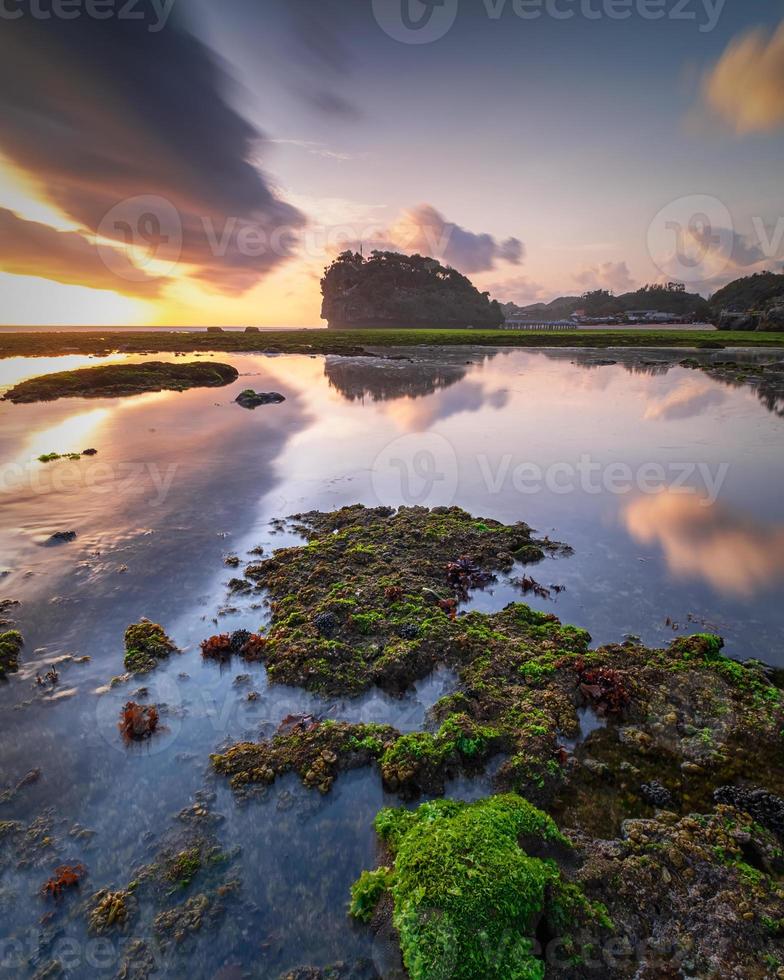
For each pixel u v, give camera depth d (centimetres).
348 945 487
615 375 4966
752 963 468
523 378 4775
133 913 514
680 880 540
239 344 8950
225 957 480
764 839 588
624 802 650
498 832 546
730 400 3572
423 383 4438
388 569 1191
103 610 1038
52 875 548
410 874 502
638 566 1241
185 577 1170
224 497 1650
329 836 595
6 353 7075
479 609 1067
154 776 668
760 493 1716
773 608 1073
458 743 698
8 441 2333
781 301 12088
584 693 814
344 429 2605
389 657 875
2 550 1284
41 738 727
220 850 576
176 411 3070
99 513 1512
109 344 8775
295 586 1123
